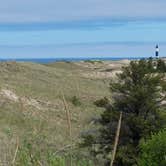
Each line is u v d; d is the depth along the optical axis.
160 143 21.64
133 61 31.17
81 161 5.52
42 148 5.52
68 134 4.41
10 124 36.50
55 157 5.02
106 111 29.89
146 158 21.95
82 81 86.62
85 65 120.81
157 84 30.09
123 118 28.86
